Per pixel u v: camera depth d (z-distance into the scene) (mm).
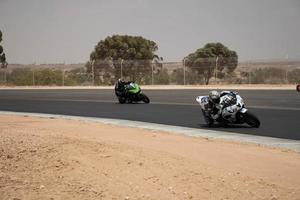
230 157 16766
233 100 25969
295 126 26172
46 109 41406
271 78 82562
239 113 25969
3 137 20172
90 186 12891
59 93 67125
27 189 12789
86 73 98062
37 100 53156
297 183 13094
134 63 92188
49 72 100625
